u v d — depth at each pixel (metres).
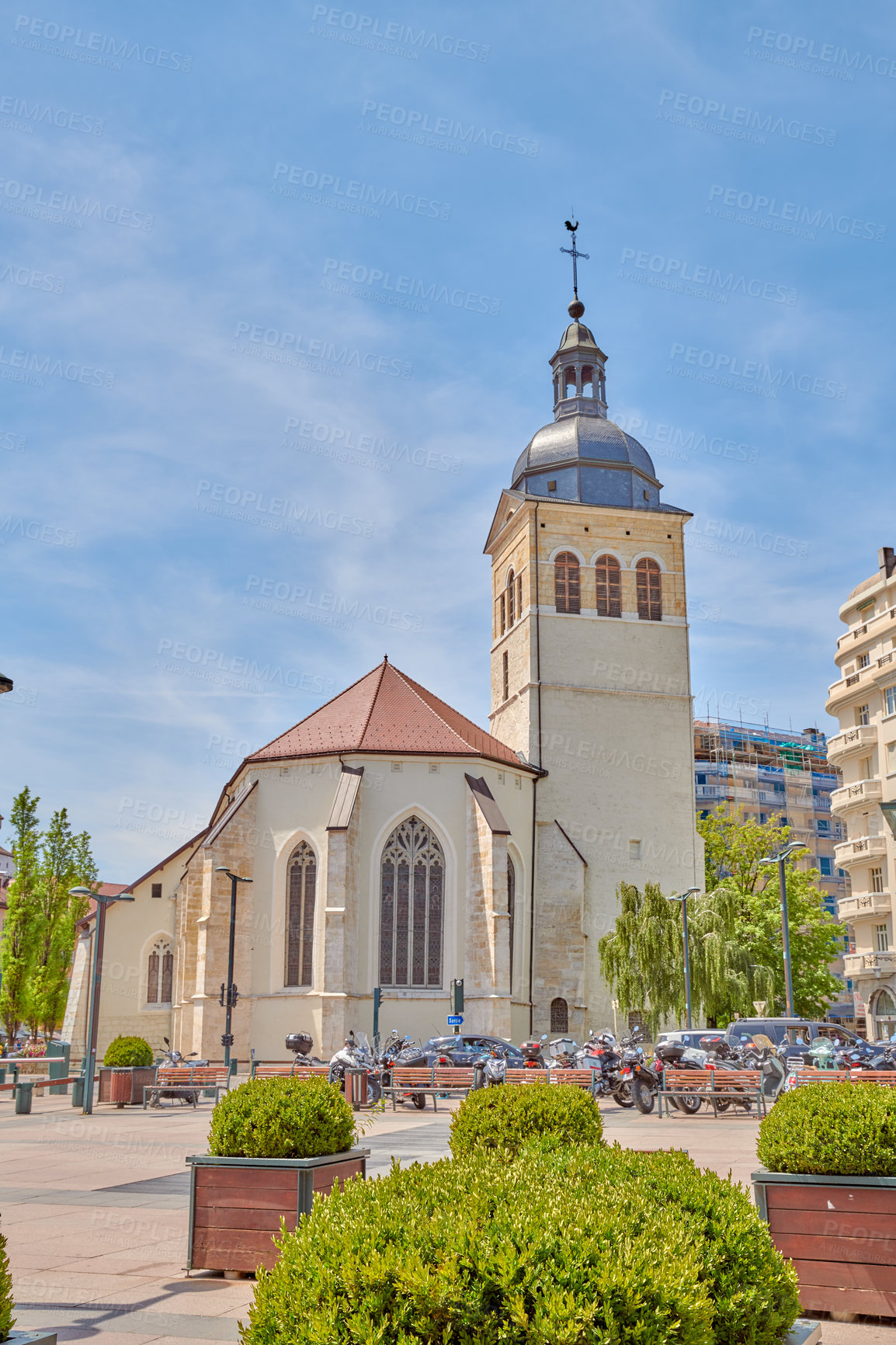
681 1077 29.58
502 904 46.03
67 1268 10.52
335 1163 10.45
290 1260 5.05
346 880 44.91
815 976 64.31
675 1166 6.43
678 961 50.22
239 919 47.53
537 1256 4.79
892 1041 38.75
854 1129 8.91
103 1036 61.97
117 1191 15.57
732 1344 5.36
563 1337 4.43
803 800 106.50
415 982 46.44
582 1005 52.31
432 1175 5.99
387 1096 33.44
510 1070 31.84
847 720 66.25
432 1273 4.71
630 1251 4.85
